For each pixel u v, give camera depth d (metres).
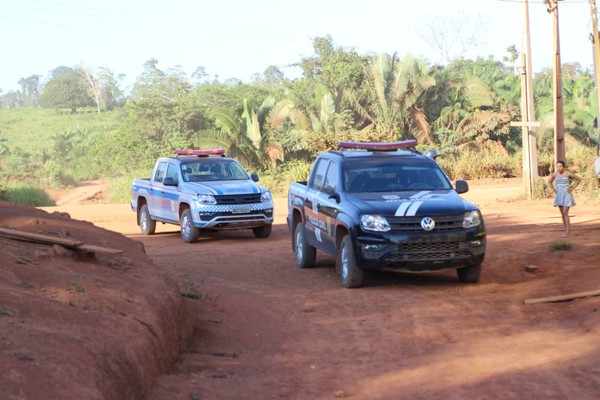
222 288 11.09
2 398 4.23
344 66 53.25
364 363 7.11
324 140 44.81
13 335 5.19
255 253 15.40
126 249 9.44
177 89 65.62
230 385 6.28
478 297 10.31
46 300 6.17
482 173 43.91
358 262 10.80
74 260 7.87
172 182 18.23
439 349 7.60
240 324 8.79
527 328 8.41
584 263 12.05
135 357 5.76
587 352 7.20
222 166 18.80
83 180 65.38
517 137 54.31
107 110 141.88
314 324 8.87
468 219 10.89
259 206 17.70
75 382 4.74
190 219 17.45
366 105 51.41
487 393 6.04
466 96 52.28
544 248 13.94
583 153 42.81
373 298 10.38
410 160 12.38
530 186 26.67
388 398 5.99
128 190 42.72
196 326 8.40
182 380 6.22
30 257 7.41
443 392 6.11
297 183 14.27
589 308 8.95
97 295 6.70
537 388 6.14
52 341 5.24
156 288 7.66
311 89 53.53
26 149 90.81
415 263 10.67
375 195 11.48
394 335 8.25
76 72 143.25
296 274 12.66
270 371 6.83
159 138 63.31
